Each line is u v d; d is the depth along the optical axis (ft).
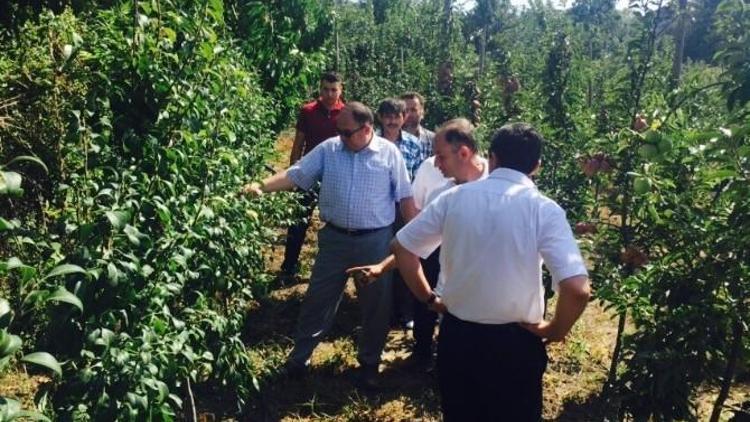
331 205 12.71
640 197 10.30
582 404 13.23
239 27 20.17
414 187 13.33
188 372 8.67
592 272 11.60
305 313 13.39
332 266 12.99
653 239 10.74
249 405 12.45
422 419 12.57
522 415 7.98
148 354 6.77
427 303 8.70
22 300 5.36
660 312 9.45
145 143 8.00
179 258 7.45
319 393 13.21
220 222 9.19
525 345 7.79
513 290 7.55
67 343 6.42
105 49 8.14
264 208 14.64
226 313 10.87
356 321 16.93
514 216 7.48
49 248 6.78
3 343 4.57
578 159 13.19
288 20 20.38
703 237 8.86
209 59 8.70
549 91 18.22
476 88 27.96
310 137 18.83
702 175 9.26
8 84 8.14
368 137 12.48
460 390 8.07
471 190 7.82
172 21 8.41
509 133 7.86
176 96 8.15
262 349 14.78
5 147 8.25
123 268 6.68
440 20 60.54
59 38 8.30
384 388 13.65
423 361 14.34
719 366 9.77
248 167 14.28
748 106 9.02
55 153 8.19
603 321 17.76
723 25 8.82
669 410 9.68
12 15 10.82
